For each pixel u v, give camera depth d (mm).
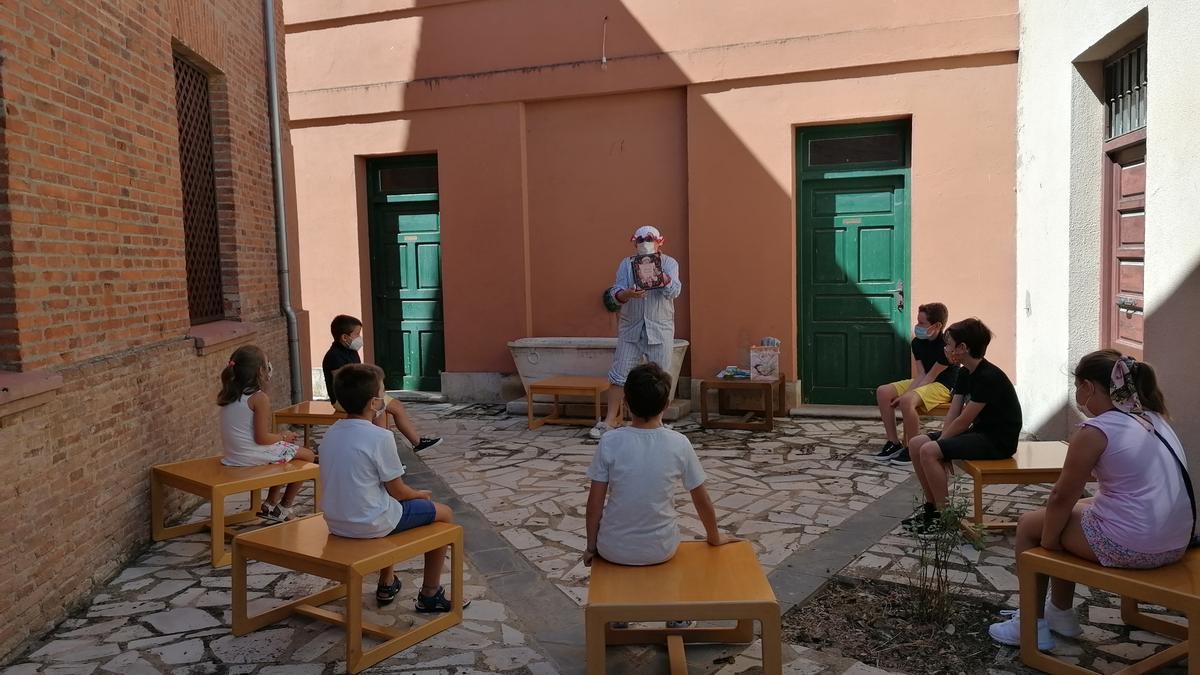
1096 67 6305
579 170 8969
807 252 8391
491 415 8742
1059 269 6621
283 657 3521
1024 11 7305
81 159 4395
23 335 3855
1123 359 3182
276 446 5035
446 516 3938
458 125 9219
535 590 4199
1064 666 3203
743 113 8234
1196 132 4586
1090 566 3133
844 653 3443
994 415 4727
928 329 6379
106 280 4629
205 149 6793
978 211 7668
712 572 3160
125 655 3555
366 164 9844
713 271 8422
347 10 9438
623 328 7488
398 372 10031
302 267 9906
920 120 7742
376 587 4277
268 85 7855
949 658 3391
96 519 4344
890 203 8109
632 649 3564
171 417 5305
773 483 5938
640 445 3252
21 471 3695
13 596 3600
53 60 4164
